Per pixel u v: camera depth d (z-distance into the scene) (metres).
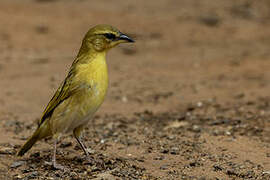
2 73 19.78
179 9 35.22
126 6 35.69
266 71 20.12
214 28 30.45
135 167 8.89
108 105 15.23
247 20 32.50
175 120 13.05
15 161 9.02
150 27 30.27
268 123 12.31
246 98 15.62
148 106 15.09
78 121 8.30
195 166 9.07
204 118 13.17
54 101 8.27
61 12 32.50
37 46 25.36
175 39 27.88
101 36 8.31
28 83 18.12
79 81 8.09
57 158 9.30
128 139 11.01
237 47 25.84
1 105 14.84
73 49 25.08
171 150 10.06
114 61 23.19
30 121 12.90
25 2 34.41
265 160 9.41
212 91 16.98
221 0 38.31
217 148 10.24
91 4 35.69
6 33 27.17
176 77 19.67
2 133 11.34
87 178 8.18
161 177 8.42
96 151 9.96
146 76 19.89
